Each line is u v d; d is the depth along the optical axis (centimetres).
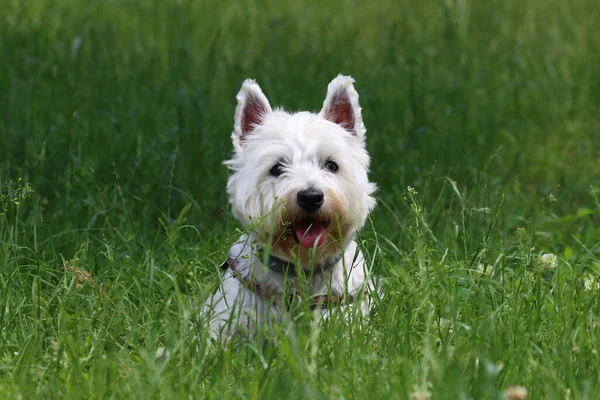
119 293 722
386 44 1723
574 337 603
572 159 1278
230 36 1812
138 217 964
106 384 562
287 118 753
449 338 624
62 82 1405
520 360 579
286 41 1741
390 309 652
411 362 584
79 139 1162
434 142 1248
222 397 545
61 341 614
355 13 2111
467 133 1308
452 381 522
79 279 744
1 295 708
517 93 1461
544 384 562
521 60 1638
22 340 650
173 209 1030
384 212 1014
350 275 732
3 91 1332
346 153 738
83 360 598
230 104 1351
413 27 1850
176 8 1877
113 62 1539
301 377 545
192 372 570
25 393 547
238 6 2131
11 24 1772
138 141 1145
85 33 1645
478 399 519
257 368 595
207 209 1034
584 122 1408
